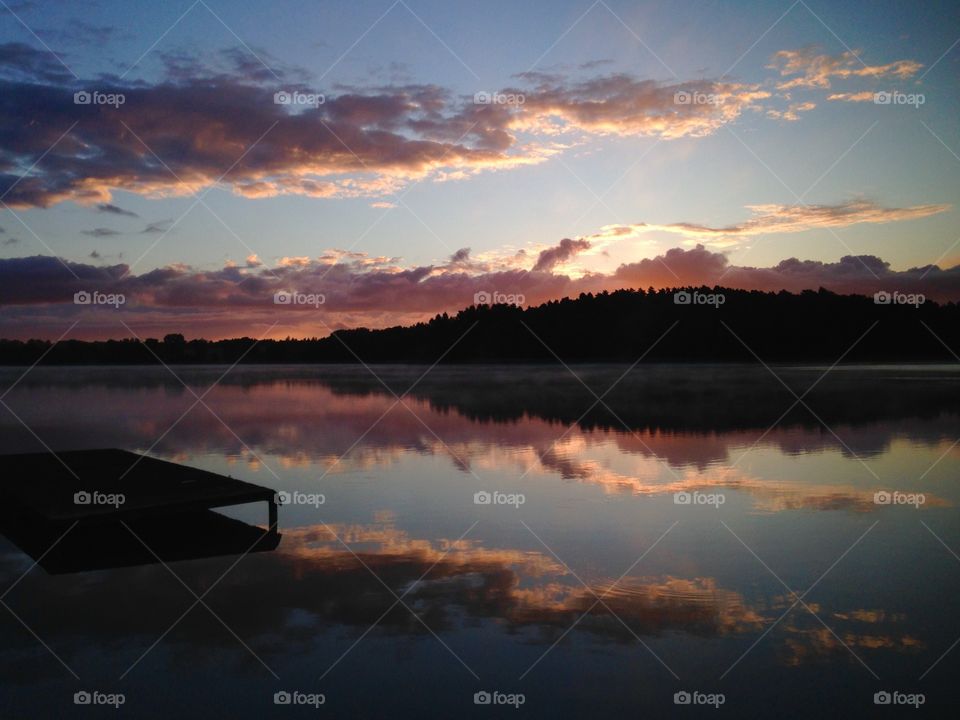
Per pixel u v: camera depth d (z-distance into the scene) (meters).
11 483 11.62
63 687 5.72
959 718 5.10
